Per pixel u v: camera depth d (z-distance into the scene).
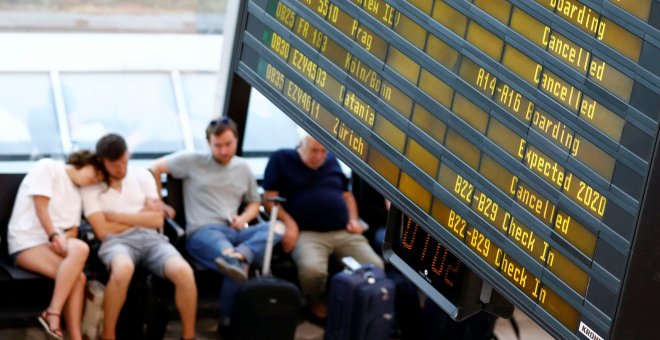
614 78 3.33
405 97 4.07
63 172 7.94
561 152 3.49
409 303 8.41
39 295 8.20
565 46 3.49
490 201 3.72
